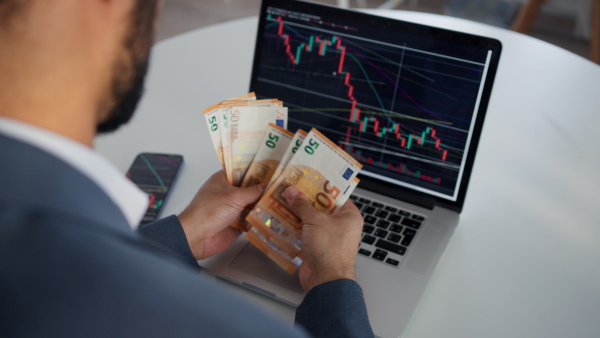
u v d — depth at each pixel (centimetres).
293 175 91
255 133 94
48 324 29
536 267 94
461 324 84
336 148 89
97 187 33
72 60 35
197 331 32
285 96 117
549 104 134
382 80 110
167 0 358
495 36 156
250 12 354
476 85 104
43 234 30
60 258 30
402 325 82
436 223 102
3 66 34
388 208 106
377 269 92
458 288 90
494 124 129
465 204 108
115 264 31
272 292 87
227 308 34
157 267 33
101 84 38
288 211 90
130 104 42
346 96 113
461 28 158
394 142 110
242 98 96
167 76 140
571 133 127
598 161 119
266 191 91
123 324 31
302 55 115
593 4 265
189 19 342
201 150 118
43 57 34
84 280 30
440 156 107
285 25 116
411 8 365
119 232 33
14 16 34
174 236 84
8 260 29
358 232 85
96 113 39
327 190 90
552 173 116
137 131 123
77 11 36
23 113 34
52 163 32
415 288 88
